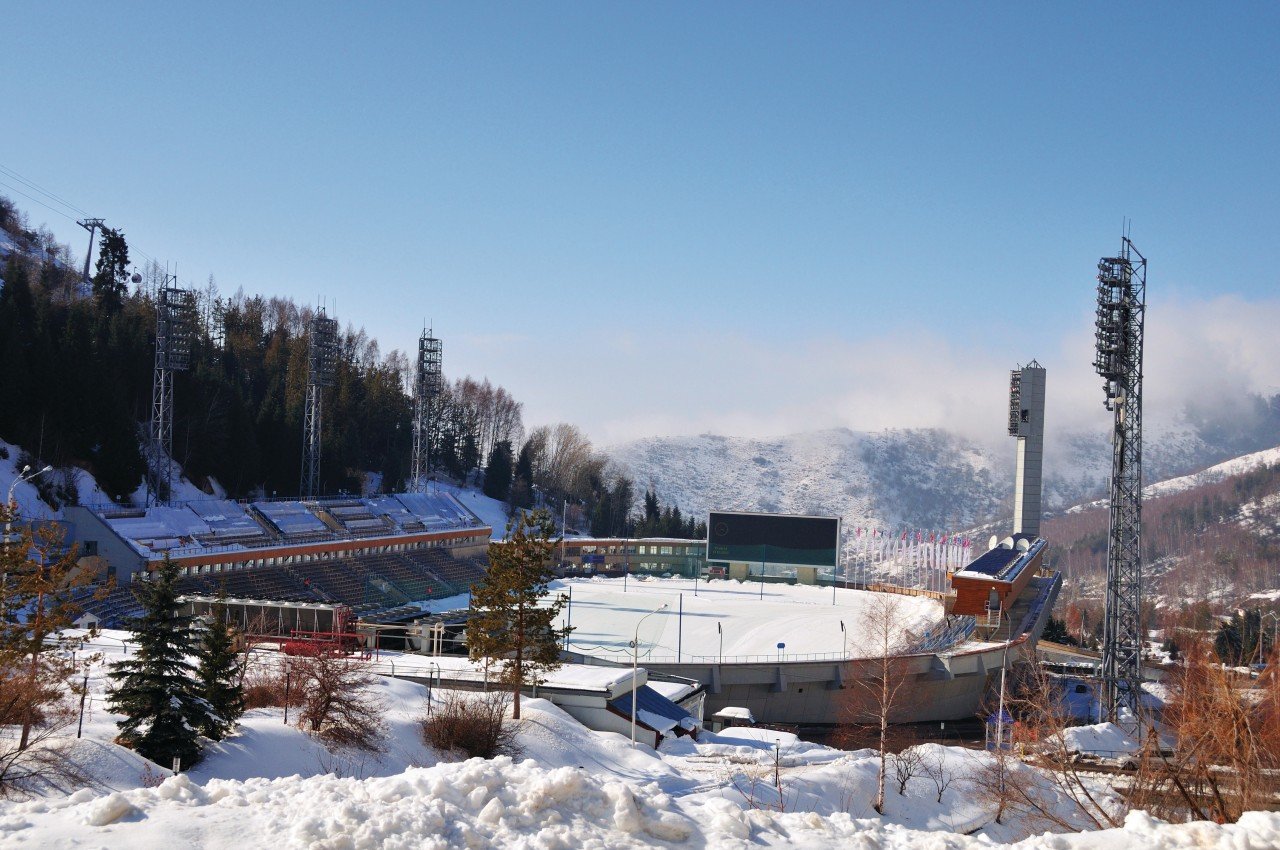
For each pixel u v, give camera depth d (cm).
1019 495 16250
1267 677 2902
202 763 3916
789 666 9081
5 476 9688
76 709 4253
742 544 16588
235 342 17362
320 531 12512
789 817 1891
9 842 1495
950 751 5266
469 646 5766
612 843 1670
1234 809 2738
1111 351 8325
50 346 11175
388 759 4559
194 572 9606
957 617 12212
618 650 9962
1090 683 9956
